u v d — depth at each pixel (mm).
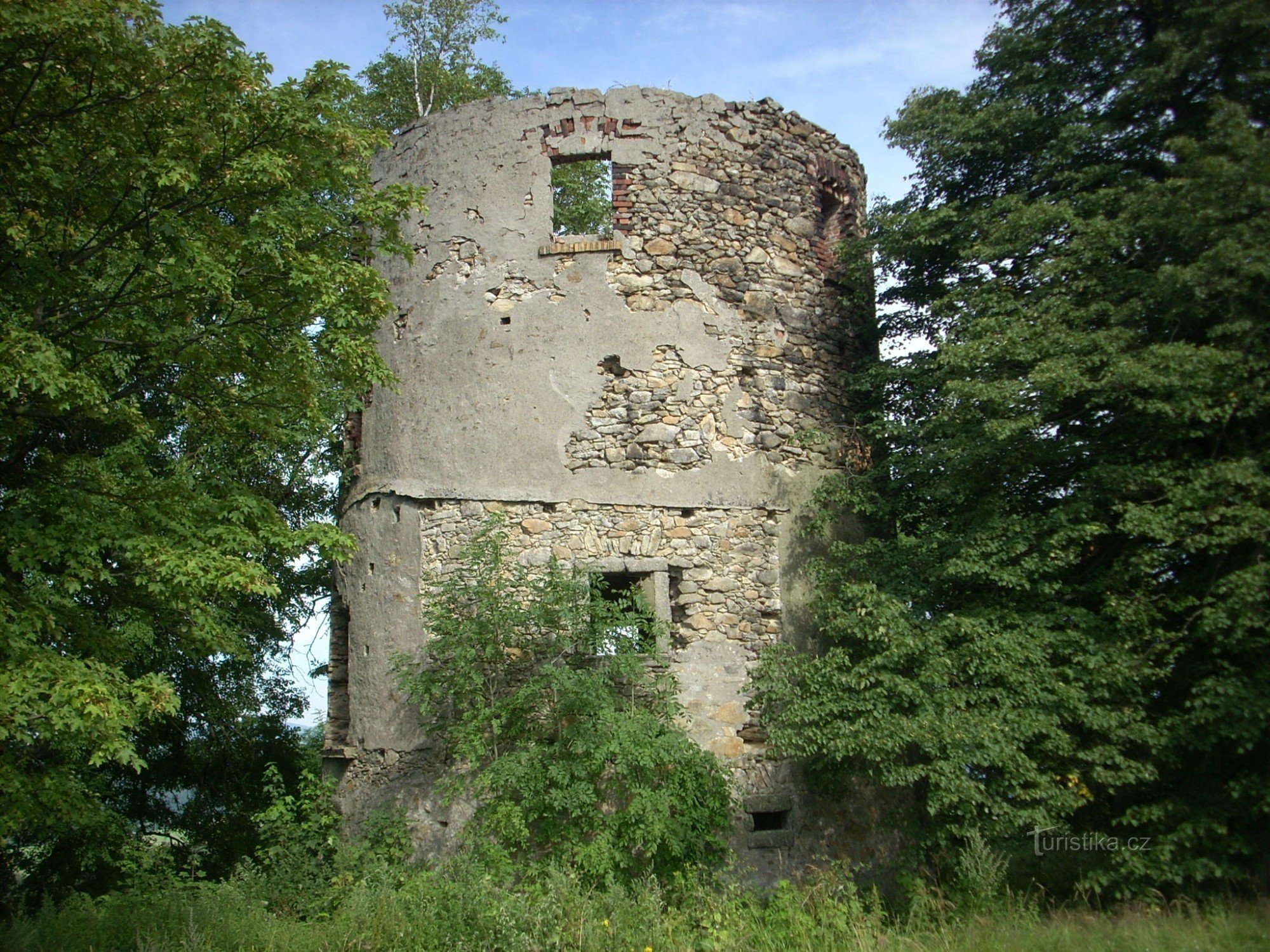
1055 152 10477
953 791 8508
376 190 12078
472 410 10969
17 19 6645
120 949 7672
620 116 11594
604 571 10453
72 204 7984
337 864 9641
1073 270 9766
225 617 11961
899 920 8500
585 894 8133
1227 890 8430
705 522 10938
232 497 8531
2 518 7551
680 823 9016
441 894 7941
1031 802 8789
